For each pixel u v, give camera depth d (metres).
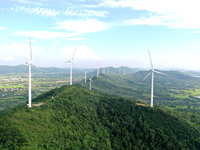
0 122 63.16
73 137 73.06
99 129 88.06
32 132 61.97
